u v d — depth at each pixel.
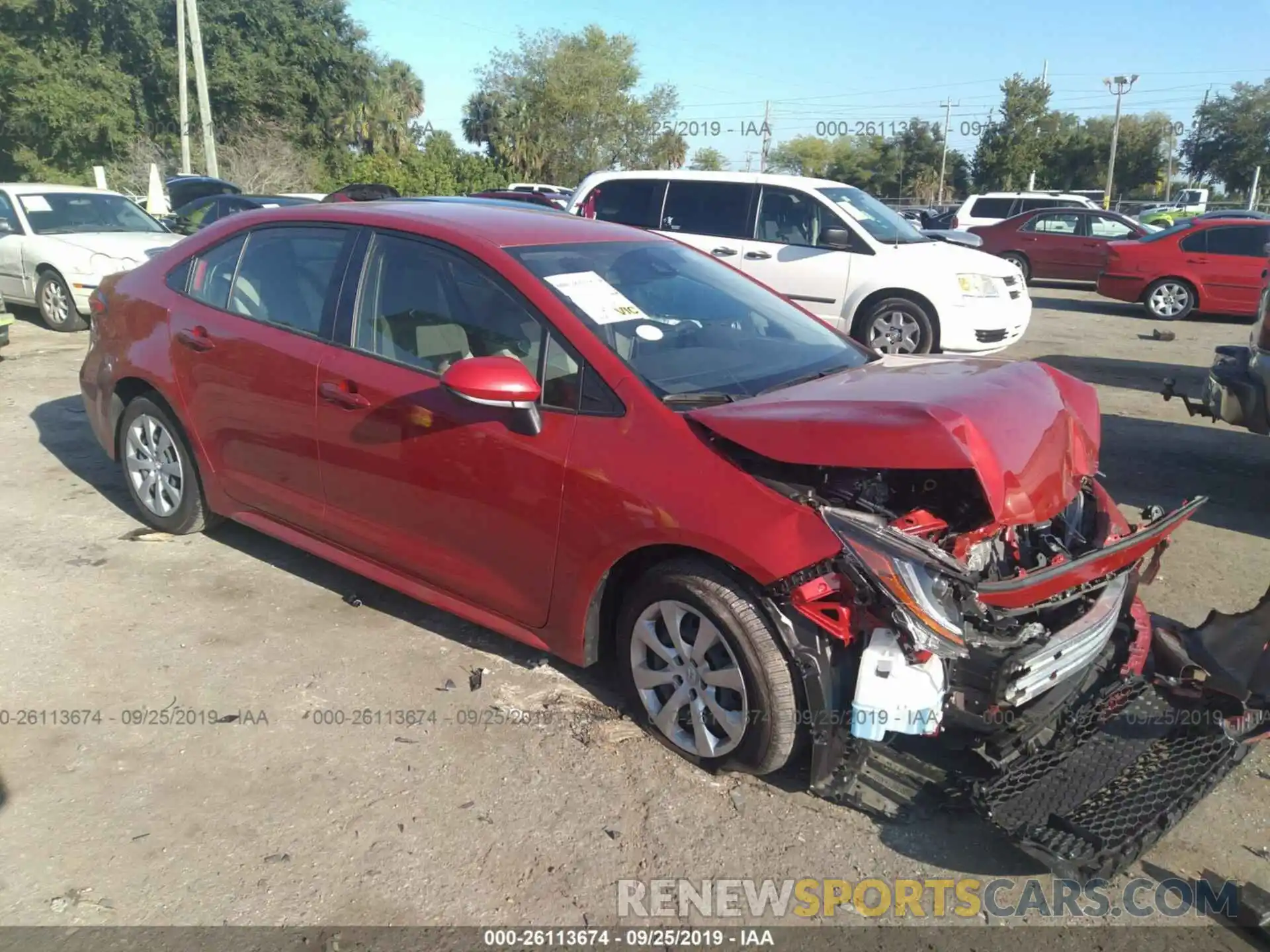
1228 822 3.05
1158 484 6.40
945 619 2.68
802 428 2.85
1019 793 2.88
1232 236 14.26
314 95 44.25
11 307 12.11
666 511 3.01
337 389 3.86
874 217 10.25
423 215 3.98
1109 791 2.88
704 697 3.14
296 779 3.13
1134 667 3.47
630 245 4.15
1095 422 3.43
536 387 3.16
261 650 3.90
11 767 3.15
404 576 3.90
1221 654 3.75
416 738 3.35
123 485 5.78
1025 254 18.61
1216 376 5.85
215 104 42.09
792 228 10.16
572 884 2.72
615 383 3.24
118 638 3.97
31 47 36.81
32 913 2.57
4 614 4.14
